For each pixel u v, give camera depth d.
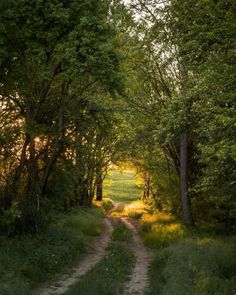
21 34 19.03
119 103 30.03
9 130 22.52
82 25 18.55
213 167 19.20
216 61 15.55
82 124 26.28
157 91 31.20
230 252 18.22
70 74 19.41
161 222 33.25
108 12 21.92
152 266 19.38
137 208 52.69
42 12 18.64
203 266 15.66
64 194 29.84
